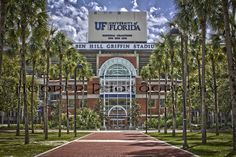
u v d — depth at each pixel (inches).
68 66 2450.8
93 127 3563.0
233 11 1208.8
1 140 1667.1
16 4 1386.6
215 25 1397.6
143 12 4857.3
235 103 1000.2
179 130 3147.1
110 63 4350.4
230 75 1007.6
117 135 2297.0
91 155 987.3
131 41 4805.6
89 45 4714.6
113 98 4259.4
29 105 3011.8
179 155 983.6
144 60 4709.6
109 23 4830.2
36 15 1428.4
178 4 1441.9
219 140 1633.9
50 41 1856.5
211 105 2795.3
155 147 1286.9
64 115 3646.7
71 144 1438.2
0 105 2470.5
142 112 4340.6
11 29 1443.2
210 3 1321.4
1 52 900.6
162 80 4421.8
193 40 2044.8
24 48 1429.6
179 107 3299.7
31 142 1536.7
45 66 2413.9
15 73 2440.9
